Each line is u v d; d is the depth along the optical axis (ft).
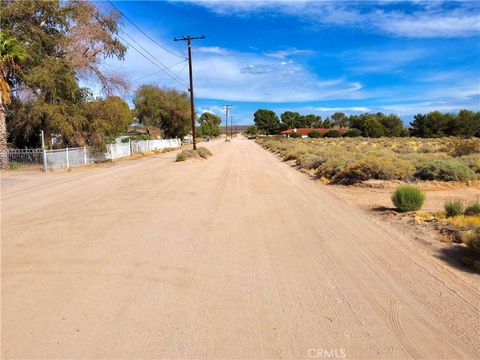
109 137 101.35
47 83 77.05
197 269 18.76
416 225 27.14
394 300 15.21
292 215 31.50
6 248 22.08
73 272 18.25
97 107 89.30
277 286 16.67
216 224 28.27
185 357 11.22
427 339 12.29
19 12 78.13
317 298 15.40
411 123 278.05
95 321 13.42
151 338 12.28
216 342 12.03
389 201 37.60
